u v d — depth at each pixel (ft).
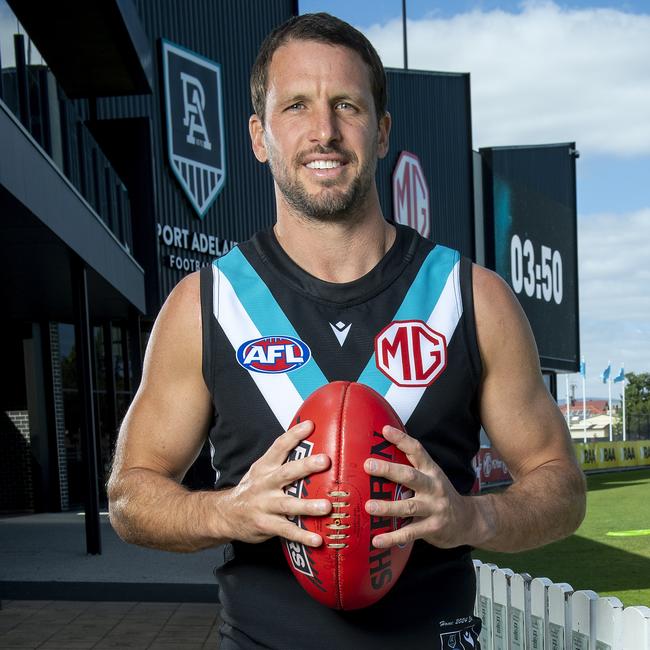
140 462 5.69
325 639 5.06
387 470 4.46
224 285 5.63
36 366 50.90
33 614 22.34
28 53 26.32
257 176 65.72
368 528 4.51
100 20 33.96
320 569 4.61
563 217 111.45
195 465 51.11
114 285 37.91
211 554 32.17
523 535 5.21
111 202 39.75
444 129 94.68
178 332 5.65
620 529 40.57
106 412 56.85
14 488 50.57
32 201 23.04
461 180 96.48
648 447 107.96
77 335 32.17
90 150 35.24
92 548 32.14
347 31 5.56
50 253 30.09
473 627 5.41
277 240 5.76
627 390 366.84
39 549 33.78
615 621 9.05
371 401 4.80
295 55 5.43
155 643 19.27
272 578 5.24
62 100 30.55
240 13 65.36
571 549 33.96
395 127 87.76
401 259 5.64
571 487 5.60
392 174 86.43
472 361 5.52
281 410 5.31
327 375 5.34
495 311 5.65
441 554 5.35
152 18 56.85
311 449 4.64
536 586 10.52
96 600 24.02
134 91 43.29
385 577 4.69
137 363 49.88
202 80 59.72
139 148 45.78
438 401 5.37
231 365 5.44
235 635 5.32
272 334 5.44
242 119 64.90
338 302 5.45
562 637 10.01
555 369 107.04
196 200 58.34
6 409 50.88
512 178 102.37
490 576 11.80
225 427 5.49
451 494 4.68
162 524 5.16
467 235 96.84
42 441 50.83
